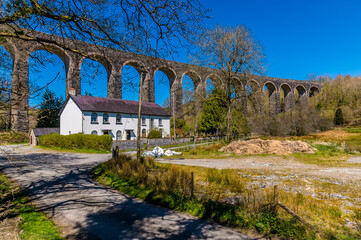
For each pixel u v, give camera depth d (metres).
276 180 9.02
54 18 4.87
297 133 32.16
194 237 4.62
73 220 5.47
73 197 7.42
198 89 26.59
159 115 37.34
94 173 11.56
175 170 9.32
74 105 30.17
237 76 26.00
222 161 15.29
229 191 7.60
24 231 4.78
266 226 4.95
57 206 6.50
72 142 25.47
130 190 8.06
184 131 46.22
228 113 26.36
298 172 10.55
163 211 6.16
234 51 25.00
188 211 6.11
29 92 4.31
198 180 9.25
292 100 67.50
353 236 4.44
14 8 4.45
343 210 5.81
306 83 71.31
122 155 13.45
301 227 4.70
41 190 8.30
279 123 32.38
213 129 37.50
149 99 46.31
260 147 19.19
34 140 32.78
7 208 6.30
